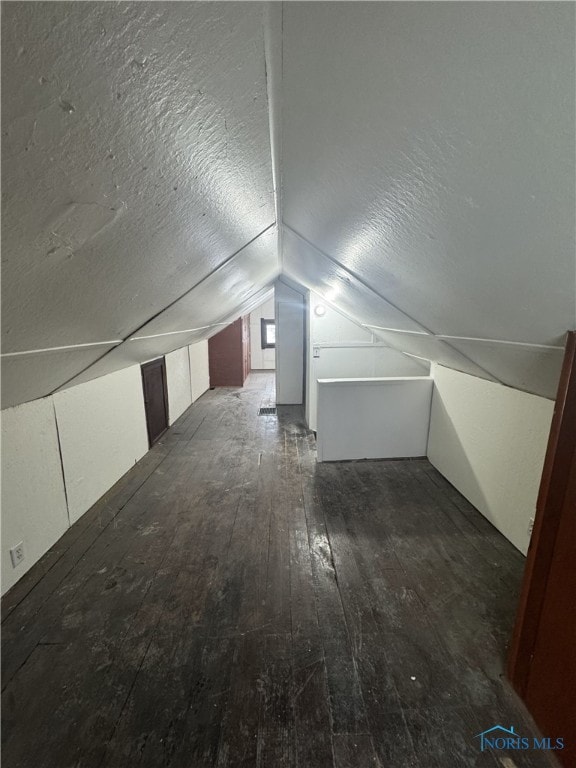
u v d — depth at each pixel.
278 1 0.38
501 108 0.43
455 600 1.67
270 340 8.12
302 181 0.94
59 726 1.16
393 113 0.52
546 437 1.78
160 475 2.98
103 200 0.58
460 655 1.40
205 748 1.10
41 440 1.93
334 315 3.85
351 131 0.61
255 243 1.54
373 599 1.67
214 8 0.38
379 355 3.95
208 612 1.60
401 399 3.15
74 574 1.83
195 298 1.86
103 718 1.18
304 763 1.07
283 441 3.78
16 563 1.75
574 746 1.02
